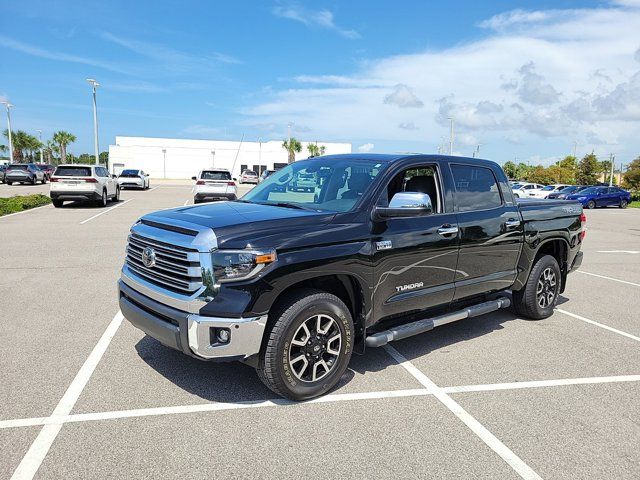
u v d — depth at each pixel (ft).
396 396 12.81
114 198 74.90
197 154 257.34
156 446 10.16
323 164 16.12
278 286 11.39
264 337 11.64
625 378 14.43
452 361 15.40
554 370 14.90
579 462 10.03
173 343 11.73
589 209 110.93
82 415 11.33
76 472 9.21
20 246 33.88
